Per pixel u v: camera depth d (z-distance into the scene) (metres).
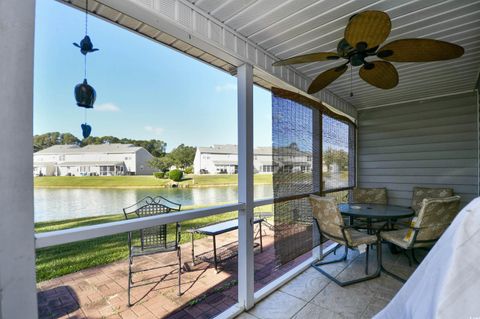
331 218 2.71
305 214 3.03
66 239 1.22
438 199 2.47
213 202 4.21
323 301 2.30
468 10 1.86
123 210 2.74
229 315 2.07
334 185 3.77
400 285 2.58
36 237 1.13
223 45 2.00
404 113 4.32
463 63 2.80
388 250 3.64
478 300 0.61
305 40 2.29
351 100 4.26
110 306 2.25
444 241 0.79
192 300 2.36
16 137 1.05
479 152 3.66
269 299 2.36
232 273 2.94
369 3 1.77
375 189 4.34
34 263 1.10
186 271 3.00
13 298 1.04
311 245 3.12
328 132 3.59
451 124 3.90
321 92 3.57
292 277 2.77
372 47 1.74
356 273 2.87
